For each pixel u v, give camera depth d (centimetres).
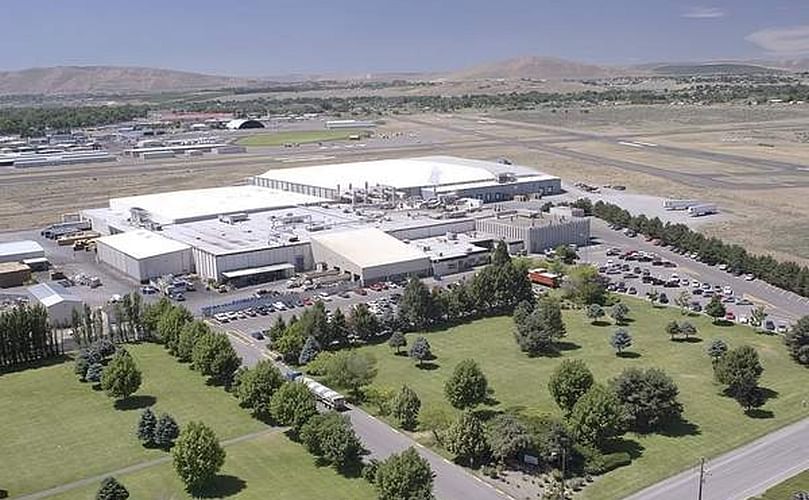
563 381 12256
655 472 10812
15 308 16000
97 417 12706
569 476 10706
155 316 16200
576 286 18812
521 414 12344
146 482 10650
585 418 11256
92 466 11112
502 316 17650
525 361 14988
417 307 16788
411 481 9588
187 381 14112
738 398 13100
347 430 11019
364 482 10531
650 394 12075
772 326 16575
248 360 15050
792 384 13800
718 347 14662
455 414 12594
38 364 15088
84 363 14438
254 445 11631
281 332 15538
